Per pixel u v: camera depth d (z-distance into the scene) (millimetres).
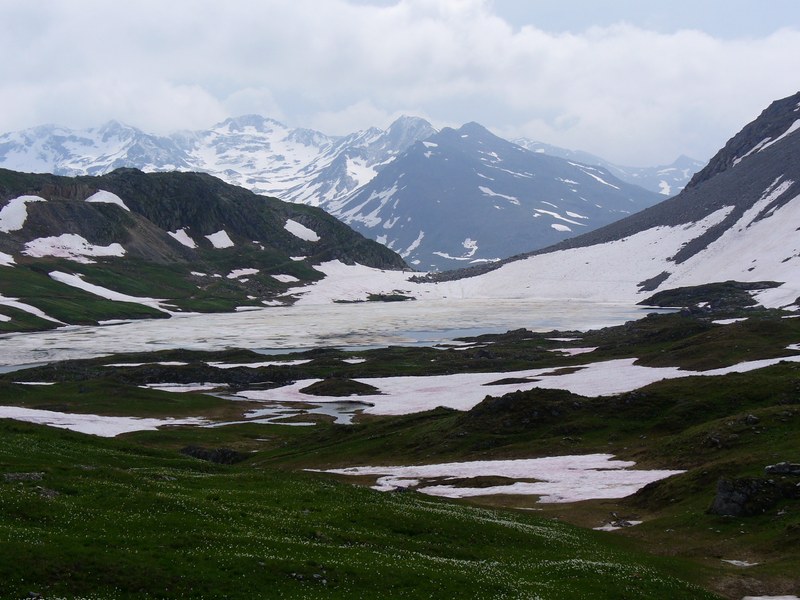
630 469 82750
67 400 149750
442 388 167750
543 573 45125
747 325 166500
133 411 145250
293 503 53469
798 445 71688
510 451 98688
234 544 41094
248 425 136875
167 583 34969
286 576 37656
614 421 104438
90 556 36000
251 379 188750
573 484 79188
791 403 96562
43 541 36969
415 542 48031
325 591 36594
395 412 145625
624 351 192000
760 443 77250
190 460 73875
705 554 52625
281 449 116438
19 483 47656
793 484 58906
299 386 181625
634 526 61875
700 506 61438
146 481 54906
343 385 174875
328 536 46000
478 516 60094
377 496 60781
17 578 32656
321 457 108500
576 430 103250
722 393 104062
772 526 54656
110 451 73000
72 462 61656
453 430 110312
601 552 52000
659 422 99688
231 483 59688
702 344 160625
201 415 147000
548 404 111688
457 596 38062
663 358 158750
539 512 69562
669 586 43844
